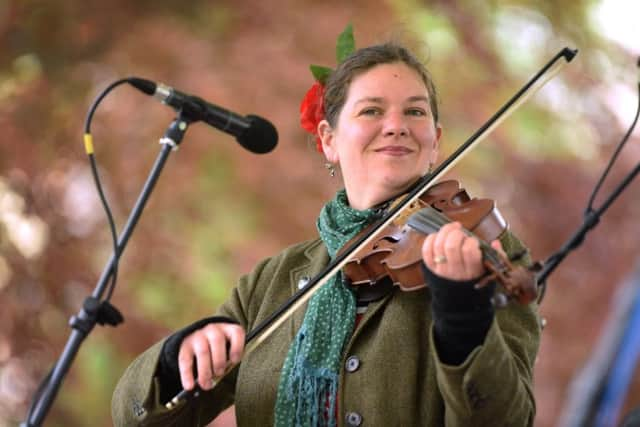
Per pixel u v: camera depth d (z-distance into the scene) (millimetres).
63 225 18391
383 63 8445
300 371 7766
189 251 18172
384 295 7852
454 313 6824
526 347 7500
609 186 20078
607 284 19234
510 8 20766
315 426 7703
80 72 18641
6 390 17922
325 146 8789
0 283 18172
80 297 18281
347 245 8039
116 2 18609
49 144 18609
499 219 7668
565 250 7133
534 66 20688
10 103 18719
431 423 7496
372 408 7531
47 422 17781
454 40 20125
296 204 18094
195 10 18594
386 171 8211
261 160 18078
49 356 18047
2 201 18469
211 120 8547
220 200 18188
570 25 20828
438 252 6734
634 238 19625
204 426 8469
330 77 8648
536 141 20250
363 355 7688
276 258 8688
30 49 18703
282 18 18406
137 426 7801
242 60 18234
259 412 7957
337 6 18641
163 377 7727
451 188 8078
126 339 17984
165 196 18250
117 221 18312
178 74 18281
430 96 8570
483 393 6922
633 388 12594
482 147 19844
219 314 8570
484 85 20078
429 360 7594
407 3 19391
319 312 7930
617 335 8641
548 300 19312
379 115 8320
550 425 18641
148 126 18312
